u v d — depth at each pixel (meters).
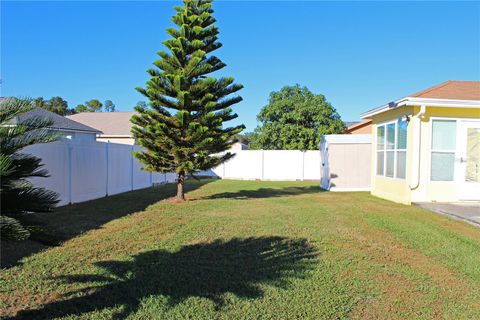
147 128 10.27
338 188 14.52
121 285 3.87
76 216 7.89
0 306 3.34
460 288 4.00
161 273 4.25
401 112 10.38
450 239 6.02
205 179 21.81
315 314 3.31
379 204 10.07
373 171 12.76
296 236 6.14
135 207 9.37
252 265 4.59
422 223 7.29
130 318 3.17
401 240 5.94
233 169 22.70
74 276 4.12
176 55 10.40
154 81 10.23
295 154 21.91
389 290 3.92
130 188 13.95
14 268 4.34
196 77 10.75
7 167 2.13
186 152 10.42
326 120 24.64
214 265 4.57
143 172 15.30
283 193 13.48
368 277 4.27
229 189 15.05
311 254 5.11
